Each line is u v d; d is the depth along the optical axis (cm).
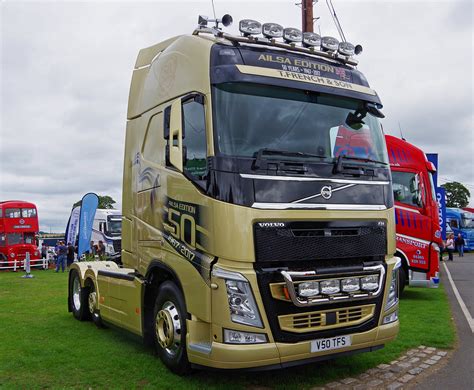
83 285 904
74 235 2644
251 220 491
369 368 614
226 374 583
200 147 530
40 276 2169
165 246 593
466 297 1262
